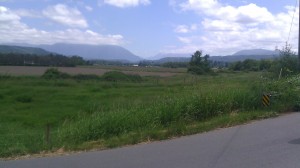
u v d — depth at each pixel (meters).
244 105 14.18
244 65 88.38
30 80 60.25
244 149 8.48
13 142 10.79
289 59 21.19
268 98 14.39
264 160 7.44
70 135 10.98
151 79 74.62
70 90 44.44
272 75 20.52
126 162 7.83
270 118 13.13
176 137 10.51
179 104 12.81
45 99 35.88
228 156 7.90
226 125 11.85
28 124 22.64
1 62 119.62
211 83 20.47
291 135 9.86
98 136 10.91
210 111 13.12
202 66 89.75
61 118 24.47
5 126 20.69
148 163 7.64
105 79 72.25
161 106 12.62
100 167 7.52
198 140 9.81
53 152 9.35
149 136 10.41
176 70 120.25
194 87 17.88
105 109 17.58
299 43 21.05
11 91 41.03
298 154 7.80
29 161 8.42
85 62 145.12
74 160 8.28
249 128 11.20
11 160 8.65
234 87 16.12
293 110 14.73
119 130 11.20
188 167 7.19
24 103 33.62
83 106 29.66
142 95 34.72
